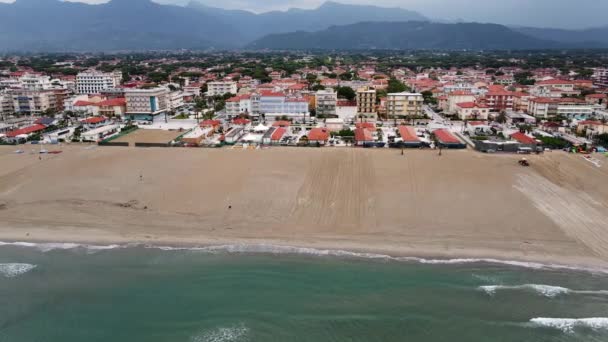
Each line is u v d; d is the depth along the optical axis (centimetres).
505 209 7806
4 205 8294
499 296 5541
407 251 6594
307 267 6203
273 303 5438
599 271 6059
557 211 7769
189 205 8188
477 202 8075
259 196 8488
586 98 18762
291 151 11525
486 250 6606
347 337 4884
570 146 11812
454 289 5678
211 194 8625
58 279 5994
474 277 5938
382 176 9375
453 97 17612
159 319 5191
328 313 5259
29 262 6425
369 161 10400
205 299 5534
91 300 5553
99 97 19325
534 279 5884
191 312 5303
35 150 12156
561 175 9481
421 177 9269
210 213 7881
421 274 6009
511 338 4856
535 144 11375
